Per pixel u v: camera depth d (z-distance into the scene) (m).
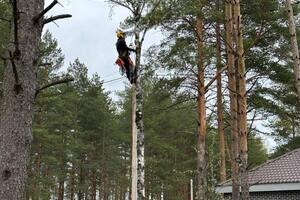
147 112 21.72
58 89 32.78
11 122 4.53
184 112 34.91
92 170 41.91
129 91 34.94
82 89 38.72
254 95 19.64
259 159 37.66
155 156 36.53
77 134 37.44
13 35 4.76
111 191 45.12
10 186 4.39
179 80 18.28
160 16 12.34
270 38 18.11
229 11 13.36
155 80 18.53
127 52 12.09
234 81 13.34
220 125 20.73
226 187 16.61
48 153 34.81
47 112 32.75
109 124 38.66
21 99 4.60
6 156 4.45
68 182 41.06
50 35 28.75
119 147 41.09
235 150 13.96
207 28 18.69
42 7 4.94
